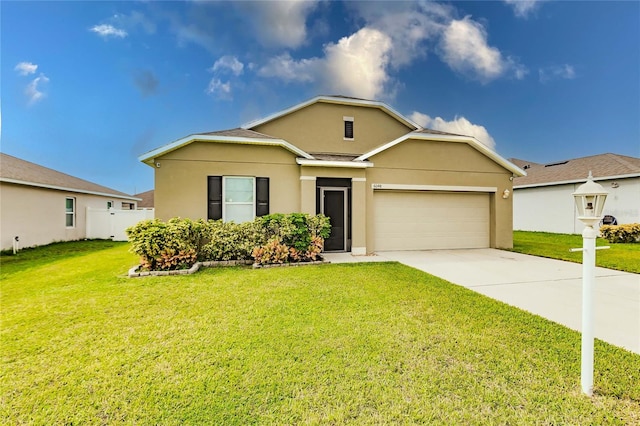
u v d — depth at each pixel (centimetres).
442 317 462
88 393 282
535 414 252
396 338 390
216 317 464
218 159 1002
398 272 771
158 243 769
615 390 281
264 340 385
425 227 1214
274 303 527
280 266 849
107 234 1756
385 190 1176
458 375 307
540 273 779
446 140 1195
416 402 266
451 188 1211
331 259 988
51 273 784
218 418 248
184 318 461
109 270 816
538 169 2400
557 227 1914
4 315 475
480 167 1243
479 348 363
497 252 1145
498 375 307
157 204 959
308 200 1052
